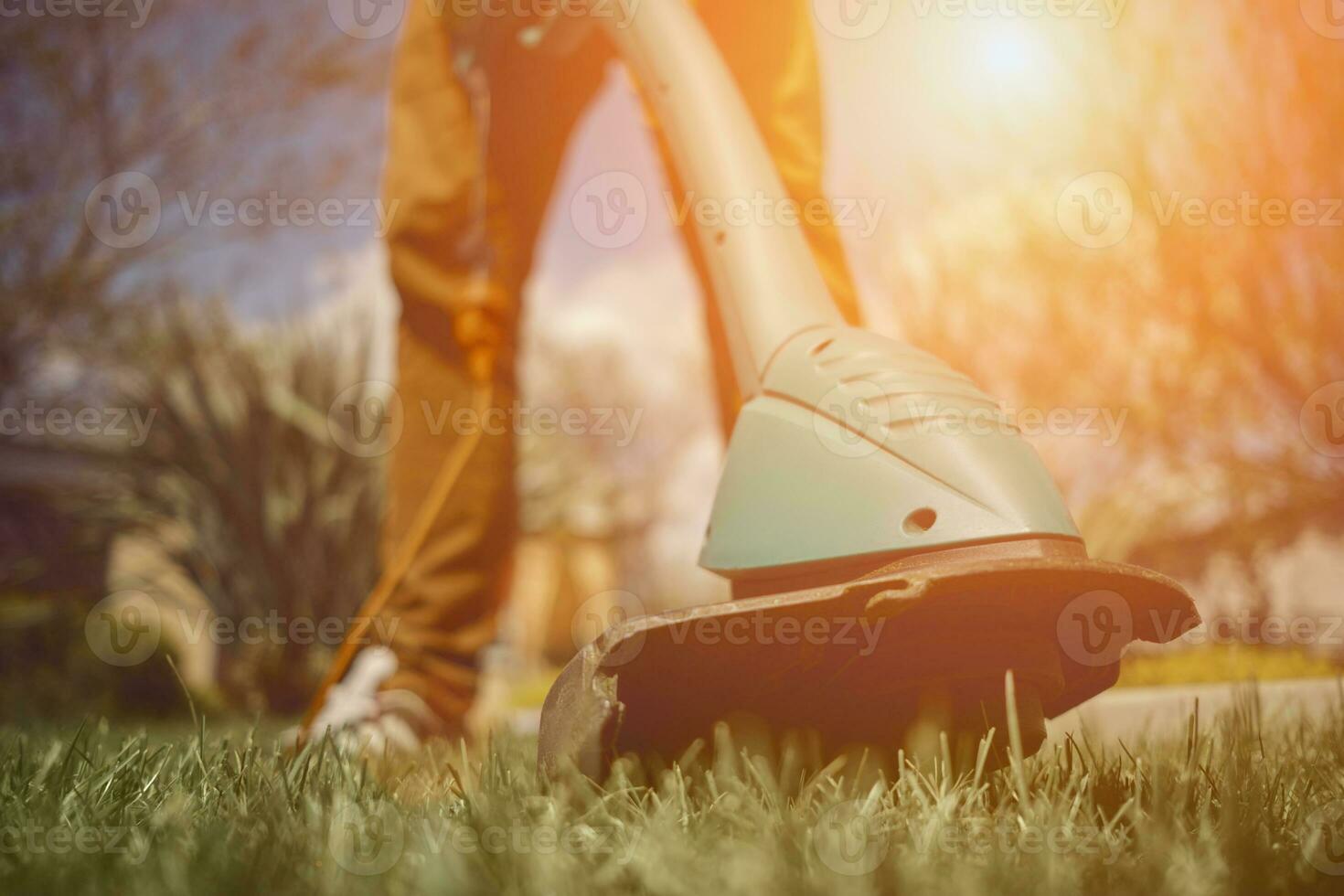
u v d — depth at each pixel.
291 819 0.77
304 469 7.09
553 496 9.43
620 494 15.18
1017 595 0.88
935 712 0.90
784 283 1.11
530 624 13.95
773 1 1.47
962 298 5.38
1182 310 4.92
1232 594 5.20
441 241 1.64
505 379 1.66
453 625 1.59
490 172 1.63
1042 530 0.86
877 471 0.93
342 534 6.93
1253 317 4.86
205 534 6.86
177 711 5.64
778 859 0.63
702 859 0.65
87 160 5.43
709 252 1.17
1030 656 0.90
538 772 0.93
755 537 0.98
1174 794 0.83
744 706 0.93
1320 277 4.82
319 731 1.45
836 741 0.94
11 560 6.43
